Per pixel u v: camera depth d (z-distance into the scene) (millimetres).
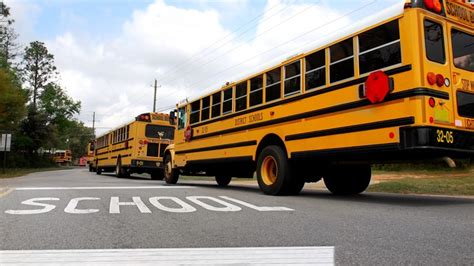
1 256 3680
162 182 16094
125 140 22688
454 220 5371
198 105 12859
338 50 7586
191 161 12953
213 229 4922
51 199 7844
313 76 8109
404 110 6293
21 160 43719
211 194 9133
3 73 31938
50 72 55938
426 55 6352
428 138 6078
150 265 3393
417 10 6387
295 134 8430
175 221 5473
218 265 3381
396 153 6648
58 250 3902
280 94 9016
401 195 9539
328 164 8750
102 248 3990
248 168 11836
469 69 6906
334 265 3350
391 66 6570
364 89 6930
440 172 18922
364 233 4602
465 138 6594
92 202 7418
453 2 6941
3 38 44062
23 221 5438
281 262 3451
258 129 9680
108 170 28688
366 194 9891
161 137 21703
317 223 5266
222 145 11227
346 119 7254
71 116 57688
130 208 6676
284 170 8680
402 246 3959
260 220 5523
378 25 6871
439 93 6363
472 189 10062
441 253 3680
